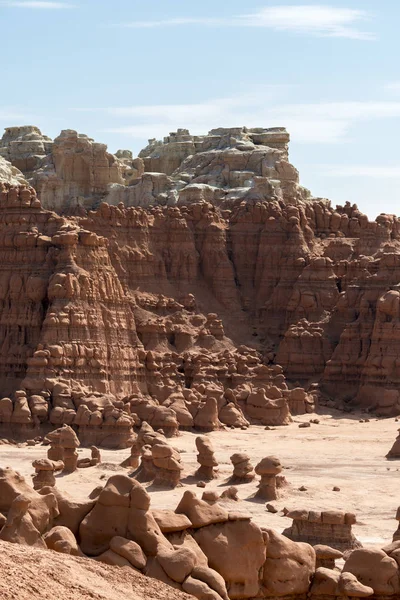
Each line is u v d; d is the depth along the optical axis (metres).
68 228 98.56
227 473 67.06
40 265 96.94
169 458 62.22
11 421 85.44
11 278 96.62
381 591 35.81
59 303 93.50
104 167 121.62
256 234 116.19
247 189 121.38
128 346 98.06
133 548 33.22
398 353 103.25
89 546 33.97
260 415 94.81
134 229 109.81
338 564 40.06
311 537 44.62
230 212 118.06
